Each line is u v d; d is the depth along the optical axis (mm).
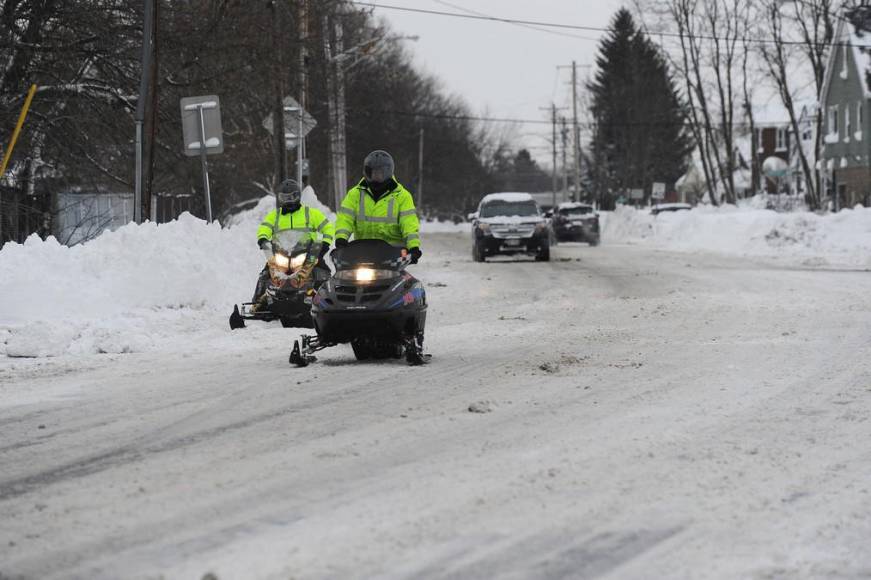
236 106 117438
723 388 33844
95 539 18469
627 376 36688
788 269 94812
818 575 16438
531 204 123312
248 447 25812
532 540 18047
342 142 160000
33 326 45594
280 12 110000
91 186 103812
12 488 22359
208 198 71125
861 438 26109
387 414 29891
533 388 34281
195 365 41281
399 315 39406
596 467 23172
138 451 25703
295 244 53469
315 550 17516
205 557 17297
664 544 17875
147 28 75000
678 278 86062
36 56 94250
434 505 20203
